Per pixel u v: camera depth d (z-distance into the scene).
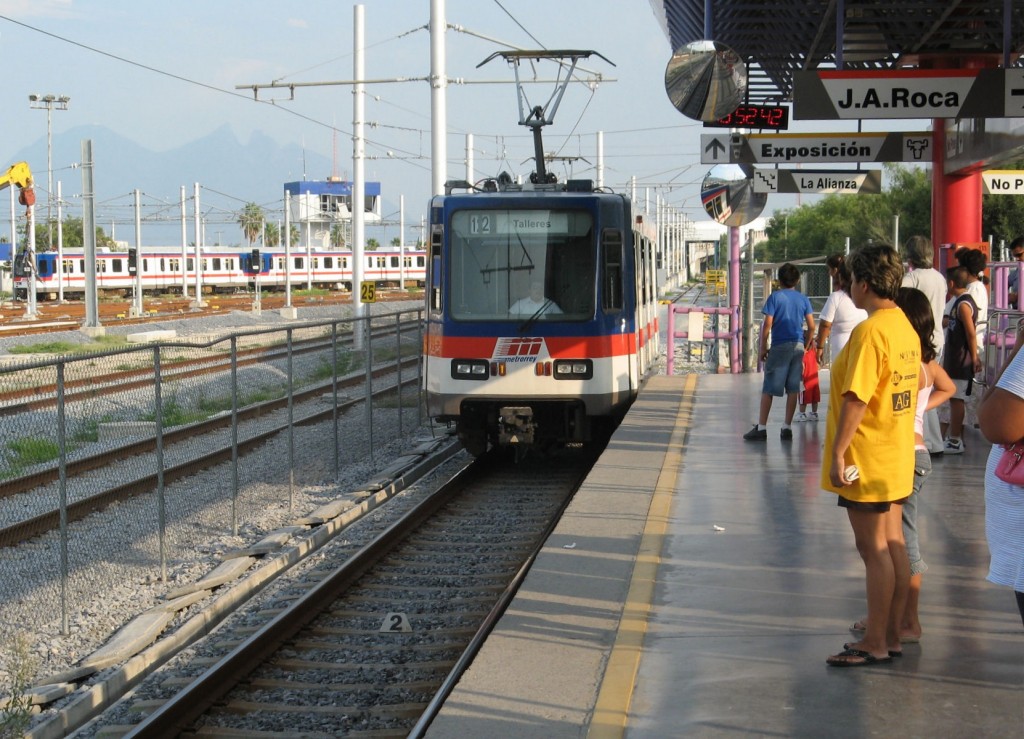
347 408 21.11
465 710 5.38
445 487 13.65
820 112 11.41
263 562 10.69
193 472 14.28
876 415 5.48
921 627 6.29
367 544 11.03
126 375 12.20
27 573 9.89
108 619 9.03
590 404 14.60
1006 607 6.64
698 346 34.62
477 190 15.77
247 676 7.55
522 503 13.43
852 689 5.43
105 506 11.96
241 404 18.73
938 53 16.14
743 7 13.67
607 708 5.28
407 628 8.53
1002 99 11.27
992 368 14.09
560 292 14.66
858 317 11.45
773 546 8.25
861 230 63.94
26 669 7.00
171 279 86.19
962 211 17.16
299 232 127.19
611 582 7.46
